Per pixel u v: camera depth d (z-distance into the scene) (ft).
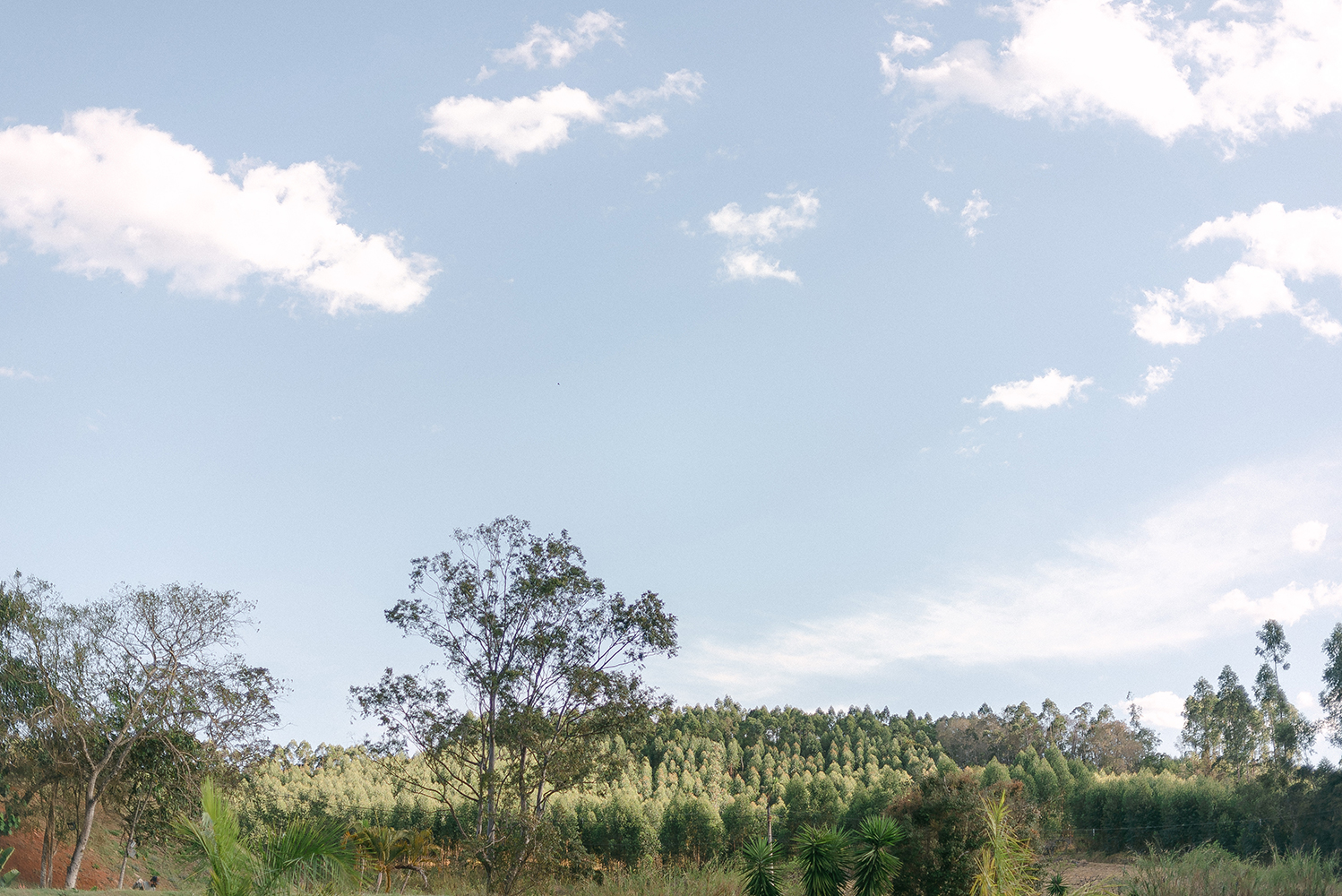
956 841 58.49
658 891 67.97
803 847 52.19
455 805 184.55
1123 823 151.33
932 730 442.09
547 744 89.56
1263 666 200.64
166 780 79.71
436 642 92.22
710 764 348.59
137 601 83.46
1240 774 231.91
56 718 78.23
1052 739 360.28
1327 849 113.70
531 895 80.23
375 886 70.08
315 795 198.08
